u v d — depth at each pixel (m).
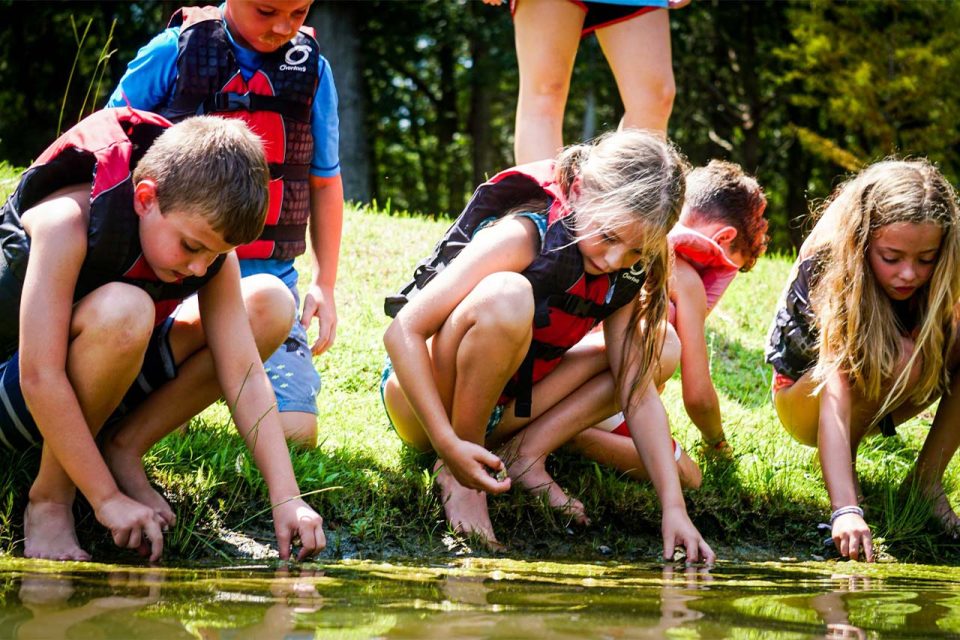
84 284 2.55
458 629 1.83
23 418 2.57
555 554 3.05
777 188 21.73
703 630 1.92
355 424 3.74
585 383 3.32
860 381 3.51
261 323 2.91
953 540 3.49
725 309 6.07
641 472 3.50
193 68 3.36
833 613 2.18
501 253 3.03
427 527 3.01
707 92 18.70
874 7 15.80
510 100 21.81
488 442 3.36
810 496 3.62
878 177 3.43
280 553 2.62
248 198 2.44
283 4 3.29
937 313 3.45
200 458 2.97
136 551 2.61
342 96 16.22
